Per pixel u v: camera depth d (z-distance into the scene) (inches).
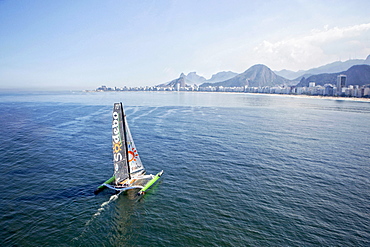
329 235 1077.8
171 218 1193.4
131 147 1643.7
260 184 1592.0
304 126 3767.2
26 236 1035.3
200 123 3937.0
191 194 1444.4
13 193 1413.6
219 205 1318.9
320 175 1756.9
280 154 2242.9
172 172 1779.0
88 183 1572.3
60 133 3048.7
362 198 1423.5
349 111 6097.4
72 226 1117.7
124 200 1366.9
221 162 2000.5
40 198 1365.7
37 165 1879.9
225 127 3590.1
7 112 5251.0
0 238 1013.8
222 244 1007.6
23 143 2529.5
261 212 1253.7
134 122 3964.1
